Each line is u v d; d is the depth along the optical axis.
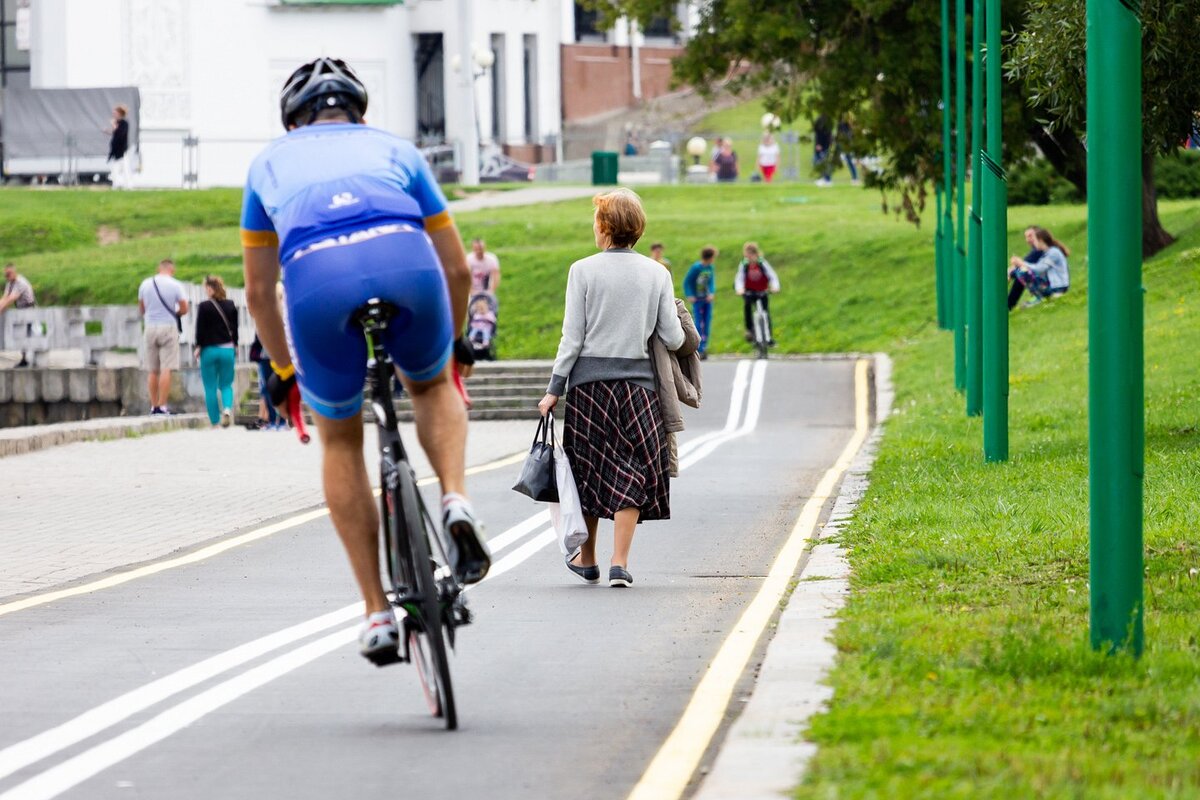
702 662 21.73
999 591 24.38
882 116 98.44
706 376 86.50
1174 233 95.69
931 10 94.62
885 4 93.50
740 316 106.62
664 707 19.16
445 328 17.77
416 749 17.34
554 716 18.80
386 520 18.23
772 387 82.19
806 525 36.12
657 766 16.33
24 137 167.50
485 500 43.41
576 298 28.53
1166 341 66.06
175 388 84.75
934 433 54.12
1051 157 97.25
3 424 85.75
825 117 101.88
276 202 17.66
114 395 85.31
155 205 148.88
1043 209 125.00
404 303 17.28
